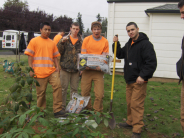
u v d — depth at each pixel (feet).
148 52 9.72
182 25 25.64
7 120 6.74
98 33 11.85
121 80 24.58
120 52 11.61
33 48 11.75
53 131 6.19
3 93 16.31
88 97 12.41
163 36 26.23
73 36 13.19
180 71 9.14
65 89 13.52
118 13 28.50
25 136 5.41
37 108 6.07
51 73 12.14
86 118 6.91
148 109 14.93
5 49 57.93
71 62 13.08
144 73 9.66
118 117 13.03
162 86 22.90
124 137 10.27
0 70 25.50
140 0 27.63
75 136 6.06
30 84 8.89
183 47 9.03
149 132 11.10
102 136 5.84
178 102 16.92
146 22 27.96
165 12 25.22
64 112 12.22
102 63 11.55
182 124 9.34
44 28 11.78
